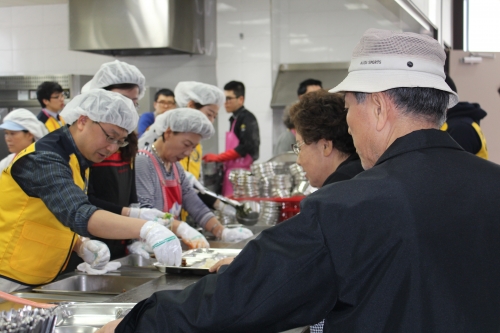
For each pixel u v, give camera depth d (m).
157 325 1.02
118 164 2.47
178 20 5.13
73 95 5.31
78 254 2.12
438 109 1.04
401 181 0.96
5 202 1.85
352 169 1.49
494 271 0.91
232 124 4.82
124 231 1.79
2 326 1.02
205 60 5.68
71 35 5.14
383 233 0.92
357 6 5.58
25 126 3.65
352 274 0.92
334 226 0.94
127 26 5.03
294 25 5.73
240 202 3.08
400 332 0.89
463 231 0.93
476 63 4.77
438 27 3.79
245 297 0.96
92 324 1.36
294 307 0.96
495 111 4.78
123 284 1.98
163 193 2.68
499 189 0.98
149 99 5.29
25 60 6.12
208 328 0.98
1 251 1.86
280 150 4.38
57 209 1.74
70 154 1.89
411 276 0.90
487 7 5.20
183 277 1.88
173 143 2.62
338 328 0.94
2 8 6.10
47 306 1.41
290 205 3.19
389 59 1.04
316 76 5.58
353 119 1.10
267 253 0.97
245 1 5.52
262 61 5.55
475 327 0.88
